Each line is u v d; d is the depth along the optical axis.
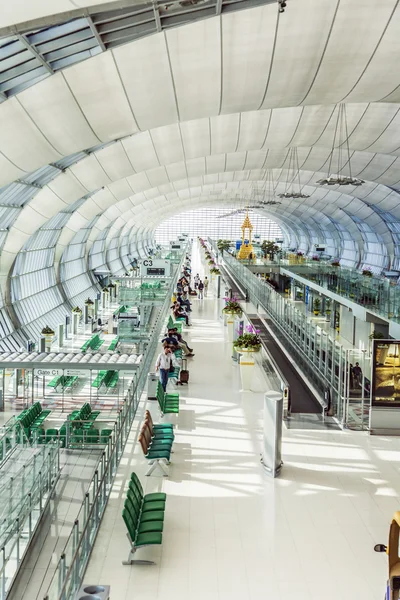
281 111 37.47
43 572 10.00
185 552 9.02
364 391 15.39
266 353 19.56
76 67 20.53
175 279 47.56
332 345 16.72
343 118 37.91
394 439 14.41
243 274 43.72
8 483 11.38
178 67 21.66
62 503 12.88
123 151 36.50
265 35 21.02
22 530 10.70
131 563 8.63
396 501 11.03
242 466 12.43
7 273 39.03
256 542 9.41
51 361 19.52
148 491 11.09
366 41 21.81
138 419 15.37
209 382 19.47
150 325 33.47
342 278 41.38
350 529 9.94
